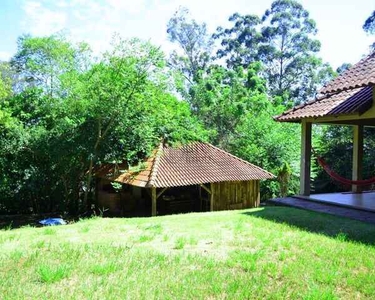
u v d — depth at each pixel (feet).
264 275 14.35
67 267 14.97
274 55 129.08
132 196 56.65
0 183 52.26
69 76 52.90
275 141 69.46
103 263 15.64
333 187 66.64
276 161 68.59
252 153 69.46
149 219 28.48
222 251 17.79
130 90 48.88
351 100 31.78
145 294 12.42
